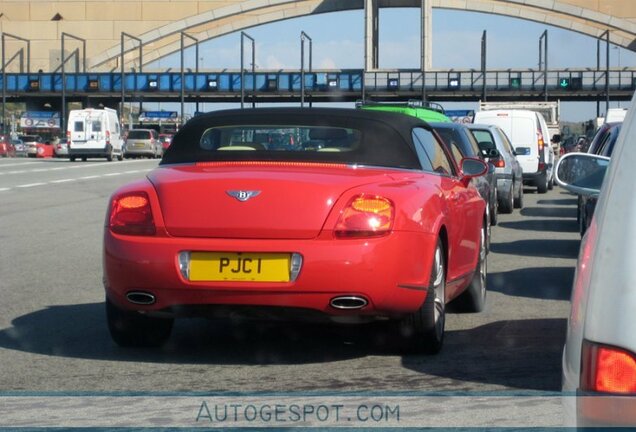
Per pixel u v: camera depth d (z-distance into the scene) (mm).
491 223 19062
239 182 6641
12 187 28844
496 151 21469
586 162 5367
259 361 7172
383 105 21219
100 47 123312
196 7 121312
